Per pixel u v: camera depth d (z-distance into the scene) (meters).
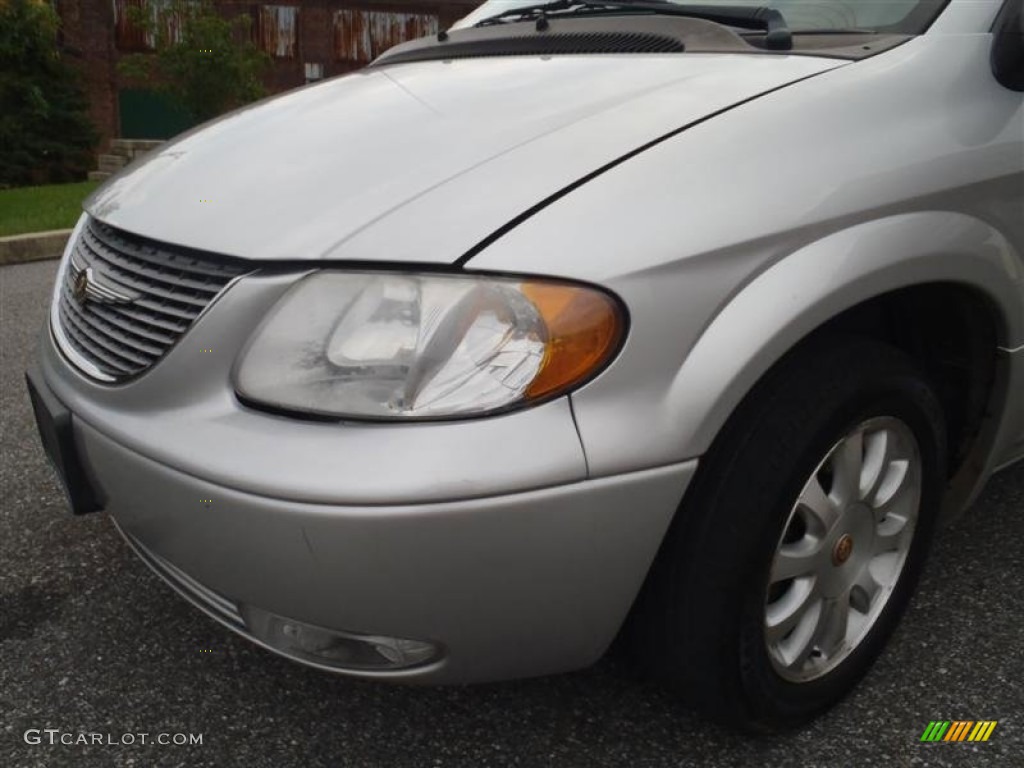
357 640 1.54
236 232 1.60
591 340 1.43
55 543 2.59
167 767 1.77
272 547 1.45
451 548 1.40
